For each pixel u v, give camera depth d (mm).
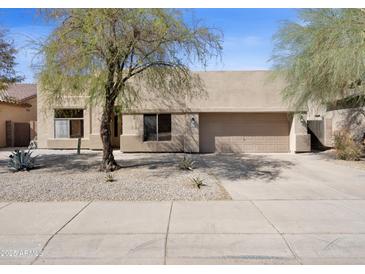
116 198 7984
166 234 5539
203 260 4633
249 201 7707
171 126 19062
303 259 4645
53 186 9219
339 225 5934
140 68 11508
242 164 14297
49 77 10477
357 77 11648
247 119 19828
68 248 5031
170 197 8062
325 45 12250
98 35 9609
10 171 12023
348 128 17891
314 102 16031
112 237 5430
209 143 19812
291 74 14383
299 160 15664
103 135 12102
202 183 9688
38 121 21094
